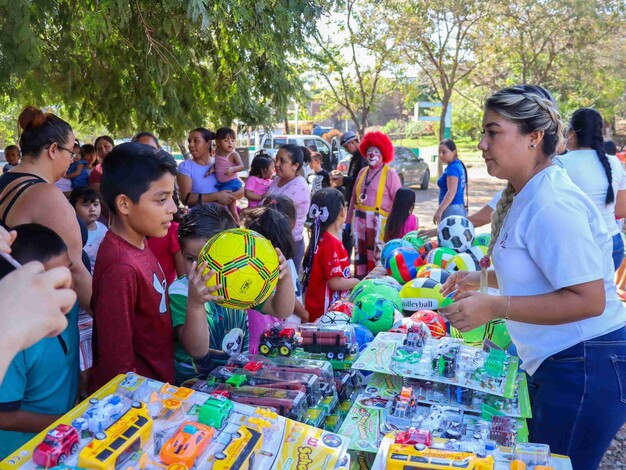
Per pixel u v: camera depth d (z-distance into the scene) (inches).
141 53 247.6
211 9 170.2
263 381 94.4
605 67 756.6
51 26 243.6
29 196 112.9
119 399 68.7
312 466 69.7
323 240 172.1
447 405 99.2
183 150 391.2
